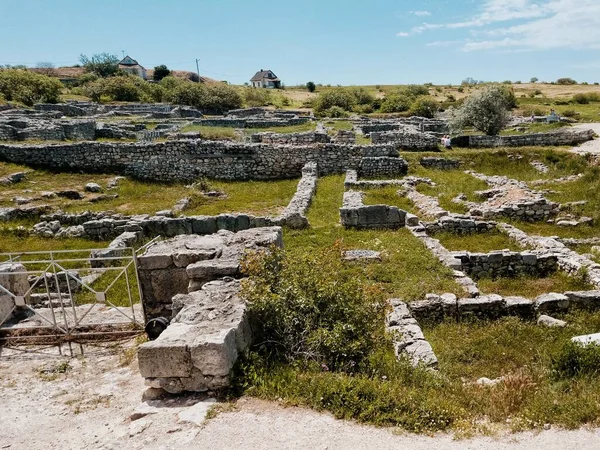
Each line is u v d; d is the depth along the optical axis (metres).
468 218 14.29
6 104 42.56
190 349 4.71
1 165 21.41
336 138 28.61
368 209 14.07
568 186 18.89
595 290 8.84
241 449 4.01
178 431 4.27
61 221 15.20
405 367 5.52
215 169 22.72
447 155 24.72
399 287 9.23
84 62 93.88
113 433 4.41
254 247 7.65
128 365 5.98
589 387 5.05
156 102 57.41
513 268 10.71
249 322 5.64
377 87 97.56
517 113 47.59
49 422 4.74
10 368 6.03
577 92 70.44
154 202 18.36
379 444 4.09
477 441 4.16
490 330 7.79
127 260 11.53
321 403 4.59
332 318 5.76
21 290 7.78
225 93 57.94
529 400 4.81
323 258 6.62
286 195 19.61
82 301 8.98
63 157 22.09
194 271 6.81
